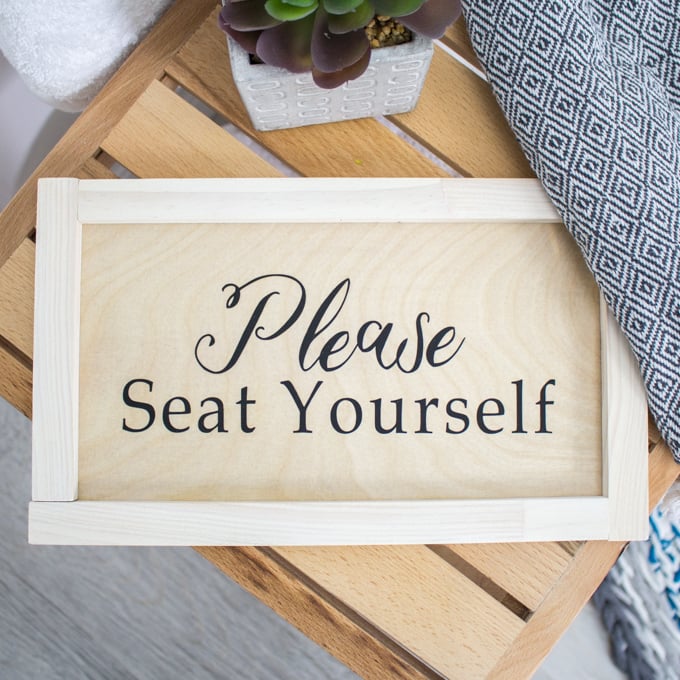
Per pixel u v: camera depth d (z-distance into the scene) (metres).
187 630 0.87
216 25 0.52
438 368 0.48
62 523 0.47
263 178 0.47
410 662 0.51
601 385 0.49
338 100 0.47
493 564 0.50
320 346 0.48
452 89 0.52
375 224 0.49
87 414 0.48
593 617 0.83
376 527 0.47
